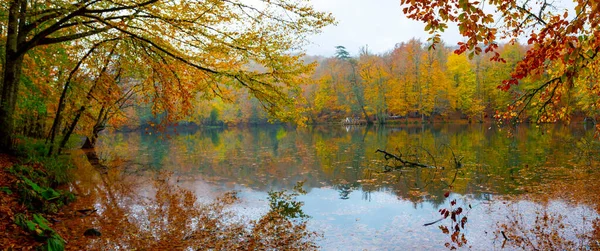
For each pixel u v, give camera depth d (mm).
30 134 13484
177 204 9367
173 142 30969
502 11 4355
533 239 6371
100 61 10250
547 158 15055
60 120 12273
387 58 58031
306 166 15547
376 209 8570
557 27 3615
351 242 6430
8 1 7508
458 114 53125
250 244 6363
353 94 55406
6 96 8281
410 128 40969
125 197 10062
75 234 6613
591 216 7414
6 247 4824
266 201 9617
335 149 21766
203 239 6637
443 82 45062
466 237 6574
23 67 9664
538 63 3871
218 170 15023
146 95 10406
